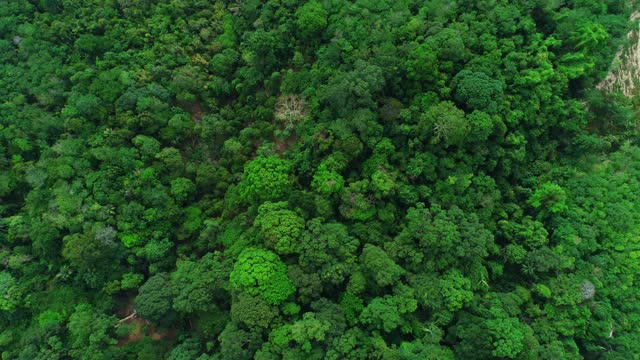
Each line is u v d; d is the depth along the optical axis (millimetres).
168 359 31938
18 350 33031
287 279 30828
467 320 29594
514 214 36062
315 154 35938
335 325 29203
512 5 37906
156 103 38188
